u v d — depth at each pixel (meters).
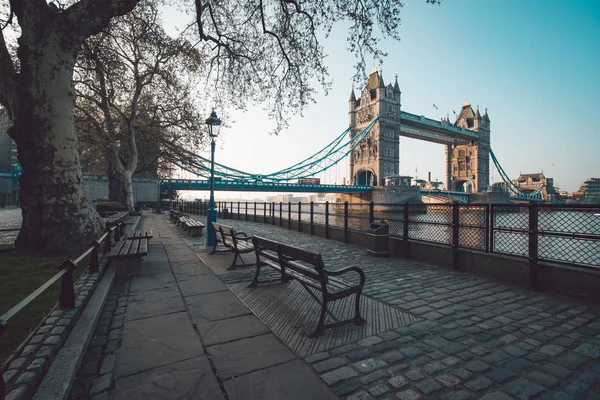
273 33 10.18
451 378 2.29
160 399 2.01
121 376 2.27
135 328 3.13
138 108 23.44
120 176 21.41
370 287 4.68
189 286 4.65
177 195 60.91
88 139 21.25
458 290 4.52
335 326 3.10
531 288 4.54
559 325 3.26
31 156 6.44
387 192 79.94
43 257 6.02
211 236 8.68
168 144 27.31
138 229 12.94
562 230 4.26
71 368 2.18
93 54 12.22
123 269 5.25
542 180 150.00
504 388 2.17
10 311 1.55
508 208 5.00
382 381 2.25
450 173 149.12
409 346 2.79
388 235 7.22
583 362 2.52
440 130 124.25
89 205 7.10
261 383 2.20
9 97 6.65
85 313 3.22
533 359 2.57
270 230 13.61
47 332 2.59
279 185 54.16
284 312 3.59
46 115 6.48
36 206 6.42
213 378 2.25
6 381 1.87
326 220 10.75
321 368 2.41
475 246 5.61
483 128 144.00
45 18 6.51
